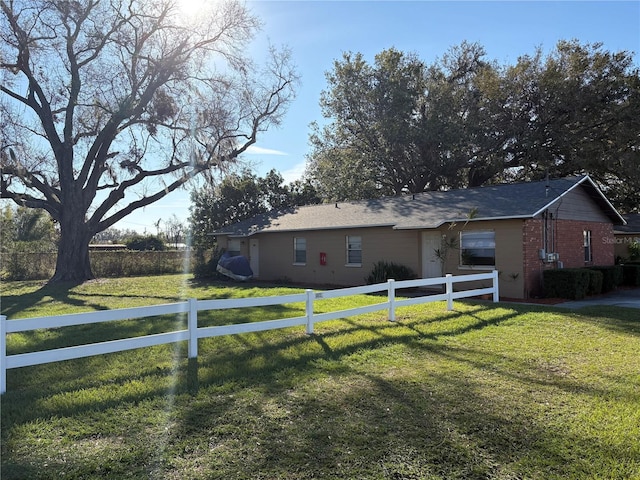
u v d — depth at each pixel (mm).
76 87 22219
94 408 4961
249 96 24281
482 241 15805
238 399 5258
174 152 24062
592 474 3570
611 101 28219
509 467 3697
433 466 3719
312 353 7242
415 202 19891
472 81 32500
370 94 31453
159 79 22922
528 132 29625
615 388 5555
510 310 11281
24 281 24734
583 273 14266
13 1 20484
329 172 35219
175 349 7586
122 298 15906
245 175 33844
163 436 4273
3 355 5449
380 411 4859
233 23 22891
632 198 30594
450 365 6570
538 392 5434
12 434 4309
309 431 4375
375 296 15352
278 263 23203
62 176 23172
